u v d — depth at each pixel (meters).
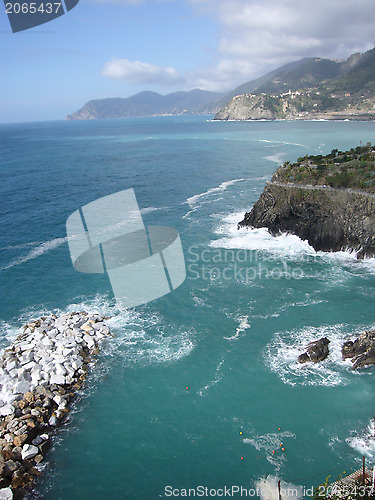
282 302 50.22
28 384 35.81
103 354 41.47
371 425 31.77
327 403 34.22
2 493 26.27
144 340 43.59
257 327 45.28
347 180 72.56
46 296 53.91
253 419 32.91
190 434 31.77
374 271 58.38
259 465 28.80
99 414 34.19
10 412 32.50
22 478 27.91
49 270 62.03
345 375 37.47
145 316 48.09
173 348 42.22
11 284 58.09
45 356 39.72
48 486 27.91
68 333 43.50
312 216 70.62
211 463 29.20
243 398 35.25
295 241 71.44
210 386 36.81
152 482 28.03
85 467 29.36
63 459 30.03
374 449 29.52
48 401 34.22
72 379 37.28
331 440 30.55
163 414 33.91
